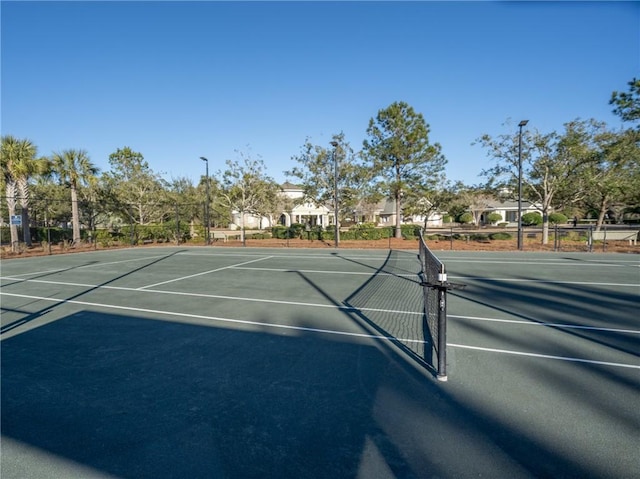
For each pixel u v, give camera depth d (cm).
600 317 609
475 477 233
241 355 458
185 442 278
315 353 461
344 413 315
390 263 1445
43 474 244
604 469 239
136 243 2762
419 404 327
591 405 320
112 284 1004
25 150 2183
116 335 547
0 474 244
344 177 2466
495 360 427
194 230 3025
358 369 408
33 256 1916
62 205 3119
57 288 950
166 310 696
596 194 1952
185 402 340
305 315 648
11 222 2120
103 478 239
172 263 1523
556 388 354
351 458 255
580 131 1769
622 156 1686
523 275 1059
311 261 1541
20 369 423
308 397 345
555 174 1870
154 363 436
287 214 4916
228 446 272
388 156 2386
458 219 5075
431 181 2402
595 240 2111
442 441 272
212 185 3959
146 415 319
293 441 276
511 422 295
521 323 578
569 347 468
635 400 328
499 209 5312
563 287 872
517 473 237
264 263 1484
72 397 354
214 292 871
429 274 557
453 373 392
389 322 600
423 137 2348
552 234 2555
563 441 269
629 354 441
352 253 1891
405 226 2789
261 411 321
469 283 933
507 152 1959
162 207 3534
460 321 591
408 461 250
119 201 3247
